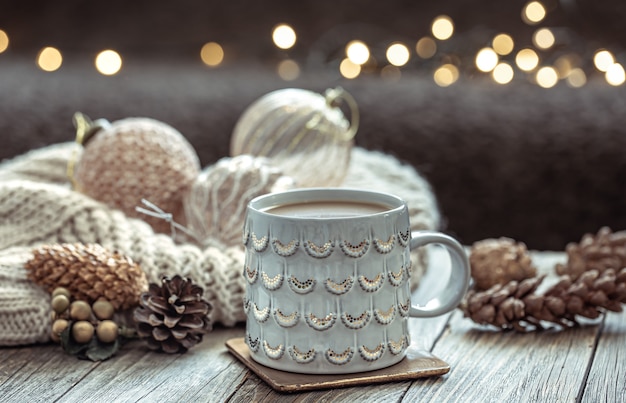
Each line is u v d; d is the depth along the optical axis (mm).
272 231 720
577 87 2027
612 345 787
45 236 857
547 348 782
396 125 1738
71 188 992
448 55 2295
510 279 890
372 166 1127
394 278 729
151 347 773
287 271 718
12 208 863
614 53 2260
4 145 1620
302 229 712
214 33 2584
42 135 1645
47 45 2586
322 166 998
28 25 2582
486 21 2449
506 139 1710
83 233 856
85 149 929
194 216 891
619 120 1743
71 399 706
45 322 786
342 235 711
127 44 2598
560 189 1694
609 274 822
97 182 904
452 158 1704
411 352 761
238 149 1010
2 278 793
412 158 1701
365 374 726
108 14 2596
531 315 812
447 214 1714
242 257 839
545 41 2252
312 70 2428
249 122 1003
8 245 850
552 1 2387
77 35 2594
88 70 2268
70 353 766
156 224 913
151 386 724
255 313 737
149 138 914
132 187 902
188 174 919
